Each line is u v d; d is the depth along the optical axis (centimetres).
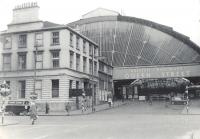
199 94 8069
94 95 6269
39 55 5075
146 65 8425
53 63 4991
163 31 9469
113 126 2158
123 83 9131
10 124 2502
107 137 1507
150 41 9412
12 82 5147
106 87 7550
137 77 8419
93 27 9838
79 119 3122
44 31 5088
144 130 1833
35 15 5212
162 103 6356
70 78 5000
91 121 2772
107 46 9444
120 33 9556
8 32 5297
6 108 4234
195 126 2088
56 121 2870
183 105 5672
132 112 4431
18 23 5288
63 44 4947
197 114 3828
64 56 4922
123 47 9331
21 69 5116
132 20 9762
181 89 8038
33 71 5031
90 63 6188
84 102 5016
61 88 4831
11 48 5275
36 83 5003
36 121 2912
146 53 9181
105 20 9838
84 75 5691
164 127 2023
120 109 5078
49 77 4928
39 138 1521
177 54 9144
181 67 8144
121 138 1456
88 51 6069
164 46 9294
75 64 5288
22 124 2553
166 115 3678
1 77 5241
